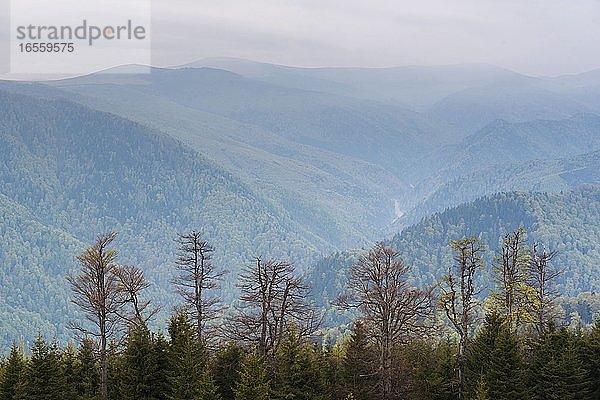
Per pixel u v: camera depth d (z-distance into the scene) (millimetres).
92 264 61469
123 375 61531
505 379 60406
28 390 61000
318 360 68188
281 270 65750
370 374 63188
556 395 60406
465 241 65000
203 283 69250
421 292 64875
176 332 64188
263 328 65062
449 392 65125
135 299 65938
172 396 59594
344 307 68562
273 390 60125
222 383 62688
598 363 62938
